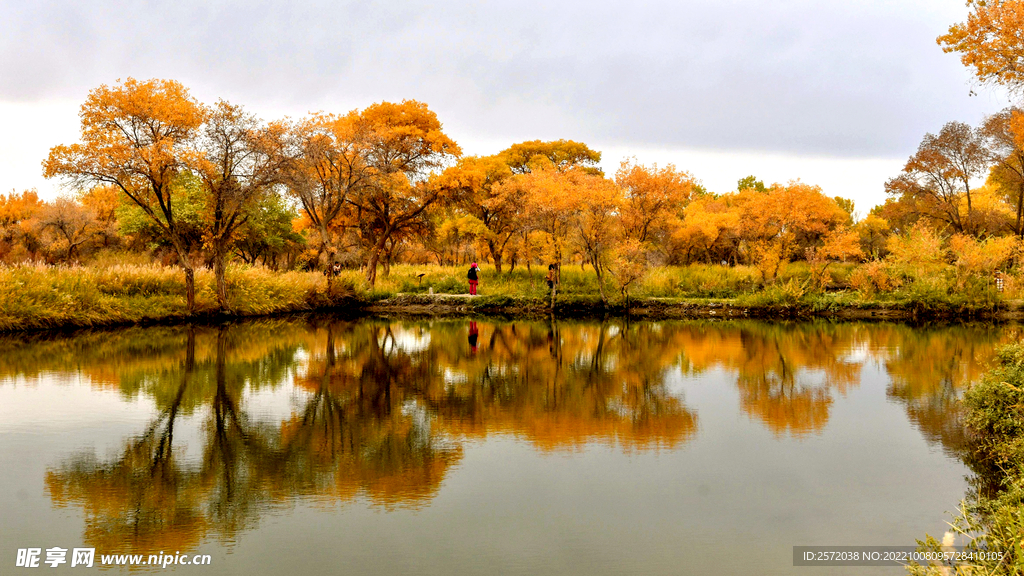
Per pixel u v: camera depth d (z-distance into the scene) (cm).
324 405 1235
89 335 2173
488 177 3988
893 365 1684
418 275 3981
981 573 491
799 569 596
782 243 3647
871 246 5050
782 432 1055
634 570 595
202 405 1221
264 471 857
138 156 2273
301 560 613
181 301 2698
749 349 2023
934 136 4191
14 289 2225
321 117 2962
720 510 734
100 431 1036
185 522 698
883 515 718
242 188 2589
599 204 3125
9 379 1434
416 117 3534
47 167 2183
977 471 854
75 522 694
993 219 3997
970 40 1524
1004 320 2781
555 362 1778
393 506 746
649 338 2334
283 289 3222
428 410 1203
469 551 632
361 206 3544
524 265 4525
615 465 892
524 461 909
